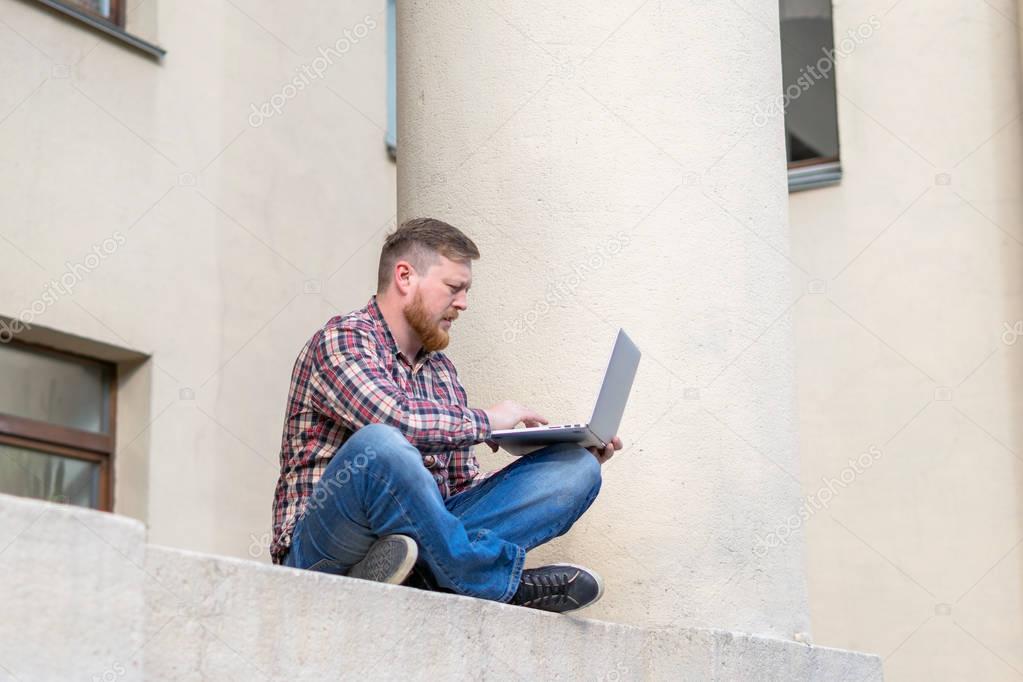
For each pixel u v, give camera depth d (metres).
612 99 4.88
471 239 4.81
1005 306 9.61
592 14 4.93
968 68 9.91
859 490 9.78
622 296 4.75
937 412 9.68
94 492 9.96
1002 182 9.74
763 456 4.83
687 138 4.90
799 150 10.39
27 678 2.75
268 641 3.22
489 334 4.80
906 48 10.11
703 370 4.77
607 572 4.60
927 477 9.62
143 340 10.04
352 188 11.95
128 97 10.15
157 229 10.24
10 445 9.40
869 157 10.09
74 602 2.85
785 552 4.85
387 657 3.49
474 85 4.98
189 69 10.66
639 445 4.68
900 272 9.91
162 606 3.02
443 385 4.40
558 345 4.73
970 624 9.38
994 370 9.58
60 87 9.63
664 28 4.96
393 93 12.48
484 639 3.77
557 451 4.10
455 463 4.43
